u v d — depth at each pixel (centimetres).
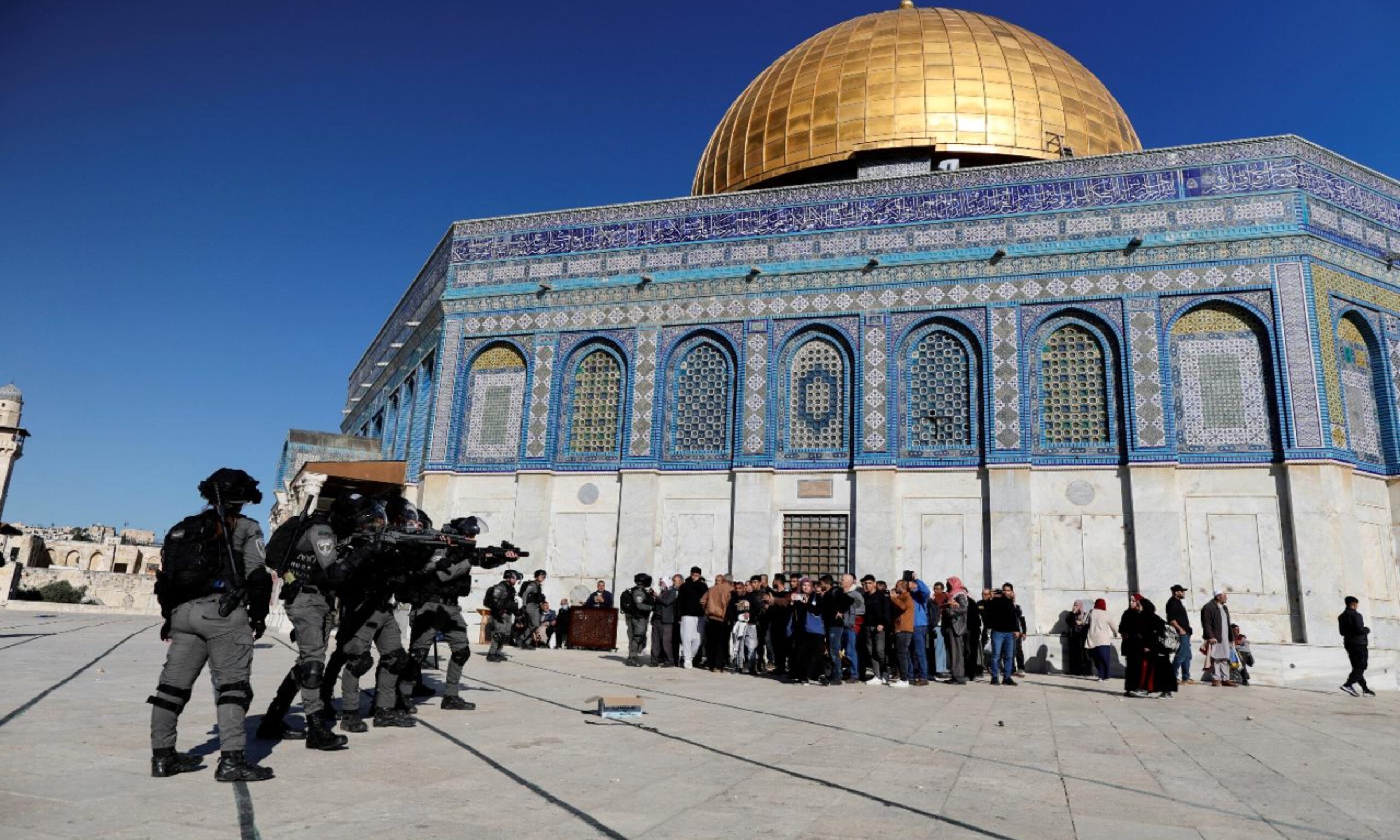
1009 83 2466
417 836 374
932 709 984
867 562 1877
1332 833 448
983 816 452
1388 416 1855
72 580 5322
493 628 1423
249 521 519
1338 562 1655
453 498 2184
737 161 2667
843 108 2491
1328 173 1911
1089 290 1919
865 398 1981
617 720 773
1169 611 1543
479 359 2281
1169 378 1827
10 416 5566
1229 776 611
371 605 680
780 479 1995
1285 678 1527
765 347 2073
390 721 705
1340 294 1845
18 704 713
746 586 1557
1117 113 2662
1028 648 1717
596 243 2262
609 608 1838
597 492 2100
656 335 2155
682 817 423
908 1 2867
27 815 386
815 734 737
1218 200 1889
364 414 3494
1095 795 522
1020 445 1861
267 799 438
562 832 387
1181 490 1786
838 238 2100
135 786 454
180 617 488
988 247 1998
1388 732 920
